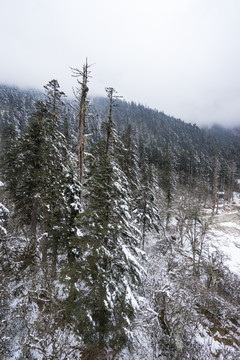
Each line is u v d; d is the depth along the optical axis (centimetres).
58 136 1617
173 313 1073
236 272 2066
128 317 784
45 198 1350
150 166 2688
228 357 1090
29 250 1301
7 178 2047
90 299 786
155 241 2456
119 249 829
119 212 850
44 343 740
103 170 841
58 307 938
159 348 1031
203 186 5019
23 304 893
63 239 1122
